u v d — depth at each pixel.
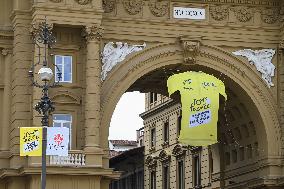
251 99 54.09
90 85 48.75
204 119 50.16
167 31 52.53
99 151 48.06
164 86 59.84
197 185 69.50
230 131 61.00
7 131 50.09
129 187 88.69
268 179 53.12
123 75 51.00
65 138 35.31
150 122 82.00
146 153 82.62
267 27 54.69
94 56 49.12
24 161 48.28
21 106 49.12
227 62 53.62
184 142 49.88
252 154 57.19
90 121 48.38
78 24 49.03
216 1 53.78
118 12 51.75
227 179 62.31
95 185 47.69
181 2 53.12
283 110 54.09
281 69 54.59
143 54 51.91
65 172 46.91
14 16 50.25
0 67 51.06
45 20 46.00
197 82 50.59
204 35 53.22
